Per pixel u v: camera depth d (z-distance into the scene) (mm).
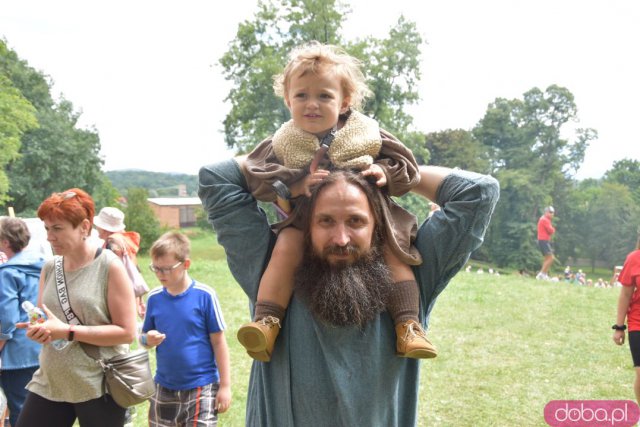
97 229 5508
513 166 61750
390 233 1631
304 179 1619
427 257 1721
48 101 41938
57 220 2674
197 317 3295
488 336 8117
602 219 65312
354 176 1586
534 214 57375
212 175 1742
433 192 1784
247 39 30734
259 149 1806
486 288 12344
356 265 1585
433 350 1531
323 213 1549
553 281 14305
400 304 1638
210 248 52125
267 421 1741
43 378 2797
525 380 6172
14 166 37250
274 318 1628
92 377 2738
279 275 1664
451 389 5844
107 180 47125
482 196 1623
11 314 3551
